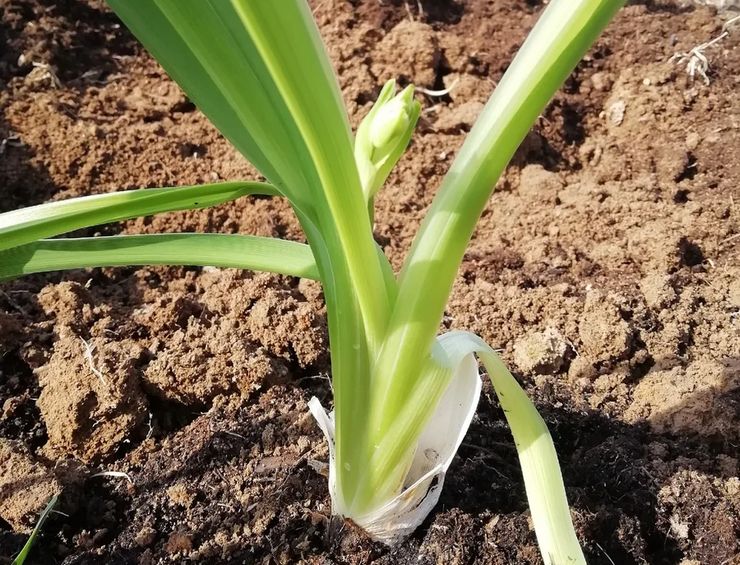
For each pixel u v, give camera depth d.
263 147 0.20
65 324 0.37
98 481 0.32
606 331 0.37
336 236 0.21
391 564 0.29
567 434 0.34
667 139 0.51
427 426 0.27
